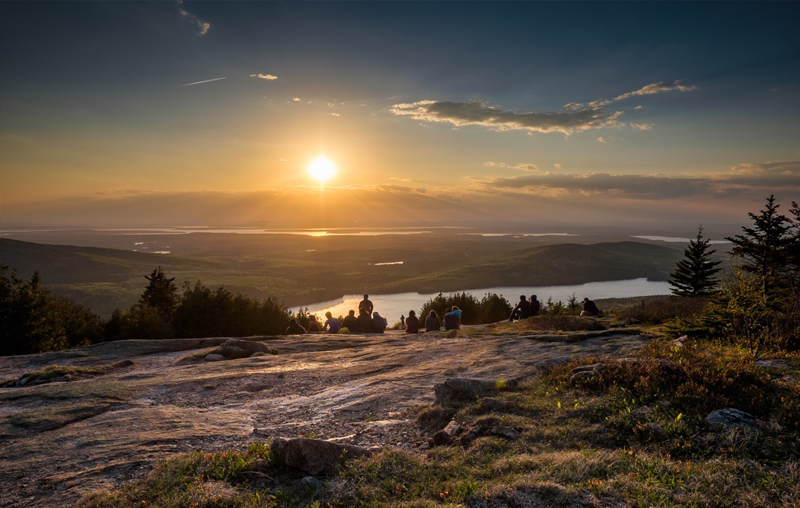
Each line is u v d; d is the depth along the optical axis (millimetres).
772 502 4379
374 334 21625
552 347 13523
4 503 4906
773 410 6375
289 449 5715
